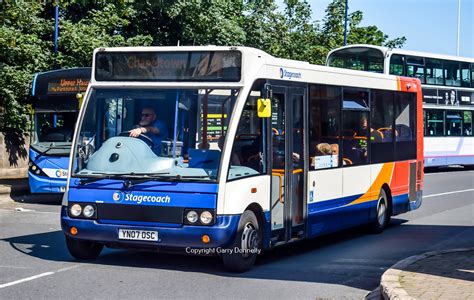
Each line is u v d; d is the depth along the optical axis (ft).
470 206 65.72
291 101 37.29
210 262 35.50
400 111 51.11
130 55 34.12
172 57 33.50
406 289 27.27
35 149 61.98
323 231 40.34
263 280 31.68
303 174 38.32
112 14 95.14
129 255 37.11
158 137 32.99
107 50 34.45
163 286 29.99
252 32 116.57
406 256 38.93
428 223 53.93
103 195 32.48
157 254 37.47
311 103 39.32
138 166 32.50
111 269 33.35
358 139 44.73
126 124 33.73
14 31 85.20
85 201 32.73
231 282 31.09
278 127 35.94
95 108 34.19
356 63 102.94
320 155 40.11
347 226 43.24
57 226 48.01
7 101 83.97
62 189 61.57
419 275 29.96
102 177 32.68
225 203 31.35
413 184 53.01
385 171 48.29
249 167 33.47
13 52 85.46
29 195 70.28
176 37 104.73
